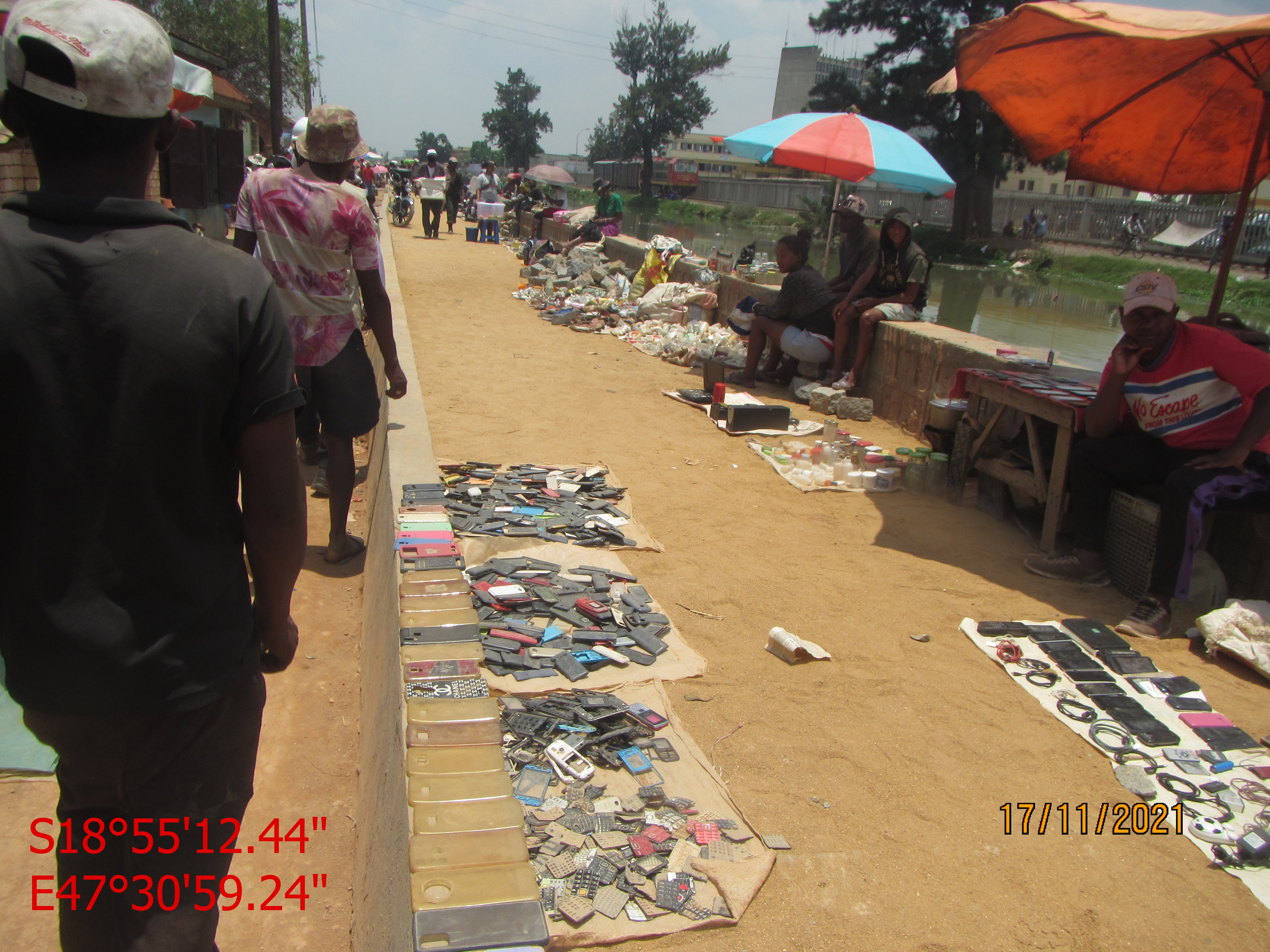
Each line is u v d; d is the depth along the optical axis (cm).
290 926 251
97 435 137
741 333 963
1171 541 420
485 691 228
